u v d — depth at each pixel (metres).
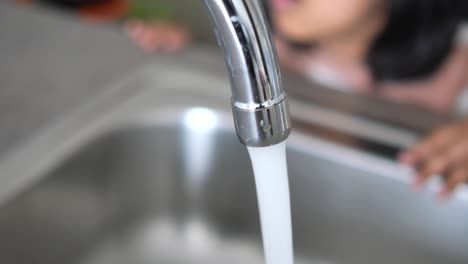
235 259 0.86
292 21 1.21
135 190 0.87
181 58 0.95
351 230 0.78
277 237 0.52
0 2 1.16
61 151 0.78
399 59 1.19
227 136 0.83
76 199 0.80
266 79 0.41
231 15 0.40
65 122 0.82
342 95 0.85
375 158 0.75
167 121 0.84
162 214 0.88
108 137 0.82
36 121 0.83
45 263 0.78
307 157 0.77
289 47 1.26
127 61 0.95
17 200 0.72
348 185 0.76
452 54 1.17
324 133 0.78
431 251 0.74
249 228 0.86
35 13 1.11
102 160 0.82
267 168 0.49
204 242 0.87
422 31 1.15
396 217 0.74
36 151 0.78
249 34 0.40
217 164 0.85
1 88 0.90
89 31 1.05
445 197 0.70
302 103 0.84
